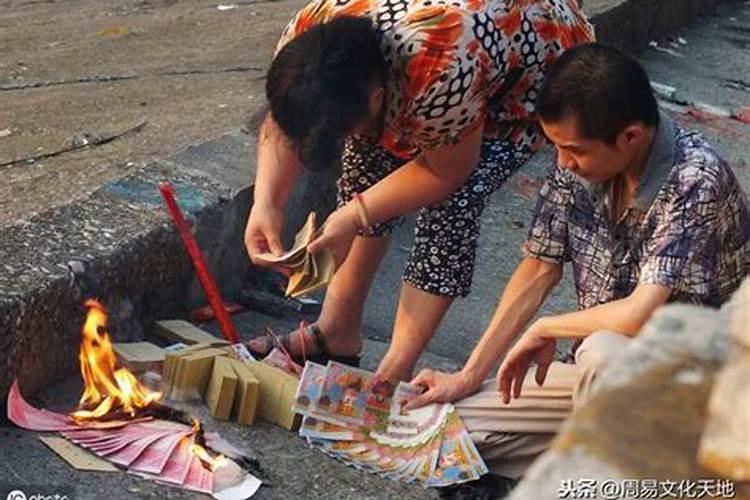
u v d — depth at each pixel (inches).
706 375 69.4
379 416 160.2
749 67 355.6
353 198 158.4
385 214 154.6
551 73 135.7
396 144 155.4
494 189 163.9
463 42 142.9
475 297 214.4
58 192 211.8
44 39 346.3
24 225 173.5
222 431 159.3
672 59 354.6
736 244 143.3
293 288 154.5
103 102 273.1
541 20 152.6
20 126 256.1
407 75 142.5
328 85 136.0
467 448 152.7
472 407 155.3
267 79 140.3
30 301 155.8
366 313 205.0
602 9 323.0
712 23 390.3
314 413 159.6
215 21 358.0
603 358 130.6
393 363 166.1
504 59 148.5
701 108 321.7
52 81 298.4
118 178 206.4
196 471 150.2
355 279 175.6
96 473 148.0
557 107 134.4
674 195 139.8
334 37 137.6
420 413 158.1
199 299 190.9
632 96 133.2
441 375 160.1
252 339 188.1
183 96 273.9
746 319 72.3
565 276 225.6
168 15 370.0
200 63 304.3
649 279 139.3
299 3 380.5
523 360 145.6
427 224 164.4
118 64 310.5
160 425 157.5
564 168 142.3
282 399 161.6
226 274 196.9
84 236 173.2
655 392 68.5
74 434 154.0
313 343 177.3
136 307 176.6
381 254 175.3
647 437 65.8
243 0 387.5
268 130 152.7
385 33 142.6
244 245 199.8
